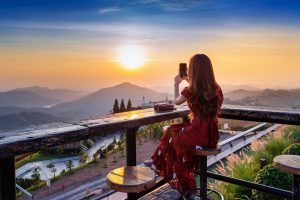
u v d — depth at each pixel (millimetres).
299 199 2332
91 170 20297
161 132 22297
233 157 5949
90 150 41219
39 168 40375
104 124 2547
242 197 4719
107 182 2113
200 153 2674
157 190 3867
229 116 3412
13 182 2055
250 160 5945
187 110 3570
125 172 2250
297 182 2330
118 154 24469
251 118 3230
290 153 4746
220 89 2736
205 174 3076
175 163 2848
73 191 16016
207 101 2619
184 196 2855
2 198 2014
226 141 11109
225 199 4668
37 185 20312
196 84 2654
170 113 3309
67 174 21141
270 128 13930
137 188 1999
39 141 2021
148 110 3535
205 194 3082
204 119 2654
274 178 4109
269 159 5922
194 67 2682
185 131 2760
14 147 1887
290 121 2936
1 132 2195
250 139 12148
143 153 17750
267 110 3143
